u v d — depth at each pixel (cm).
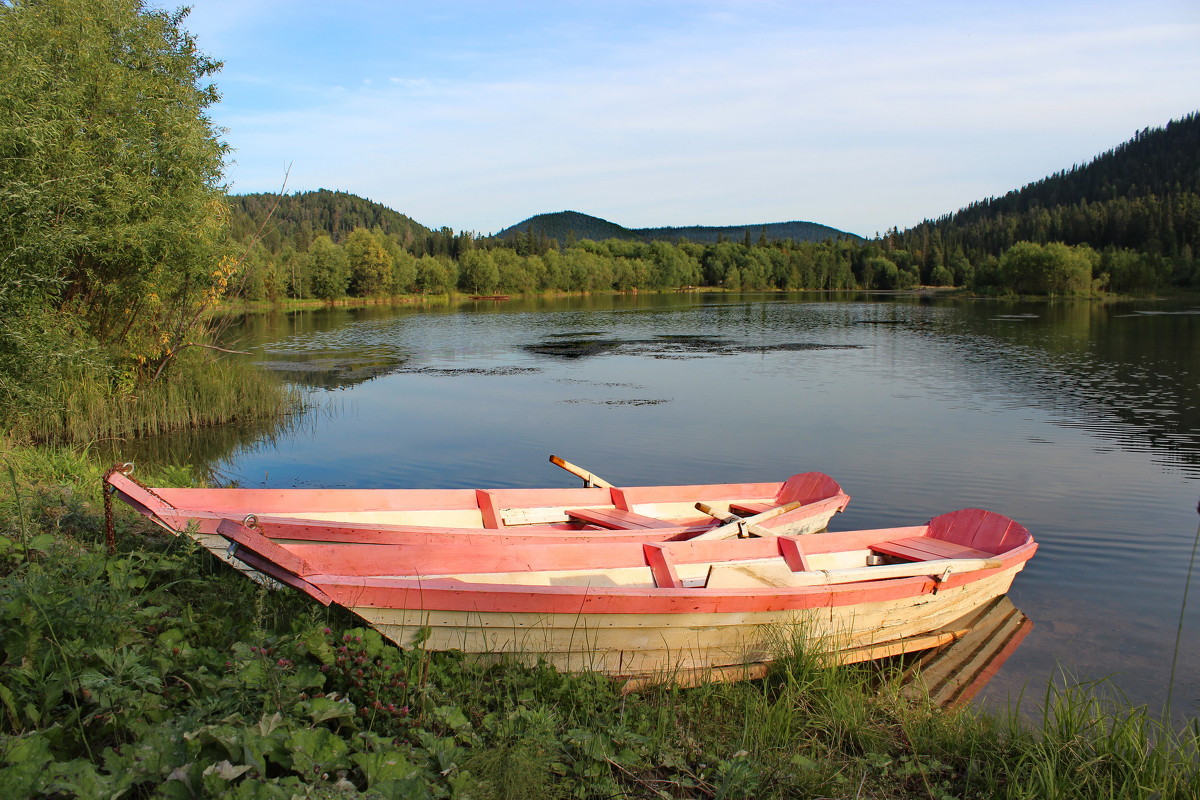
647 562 585
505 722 393
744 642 520
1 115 1052
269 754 296
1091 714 487
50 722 322
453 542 591
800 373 2261
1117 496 998
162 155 1348
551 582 549
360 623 443
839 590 536
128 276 1364
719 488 890
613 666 493
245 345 3155
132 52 1391
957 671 568
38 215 1070
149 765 280
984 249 14800
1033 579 736
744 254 13175
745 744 430
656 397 1836
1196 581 728
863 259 13725
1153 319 4338
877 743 446
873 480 1088
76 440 1272
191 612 444
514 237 13862
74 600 382
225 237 1590
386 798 285
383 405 1725
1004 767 422
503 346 3158
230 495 632
